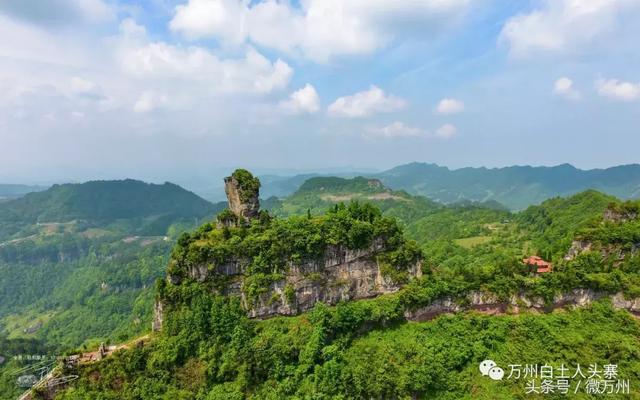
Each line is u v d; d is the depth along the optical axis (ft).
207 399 203.82
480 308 255.50
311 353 218.59
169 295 225.97
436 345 232.73
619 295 247.70
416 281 258.57
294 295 243.40
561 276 253.03
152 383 205.98
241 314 234.38
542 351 229.45
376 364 216.33
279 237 245.24
